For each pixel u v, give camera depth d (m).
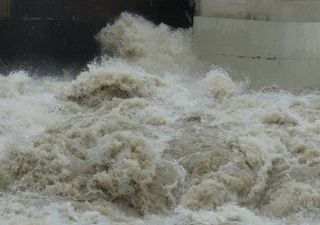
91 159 18.75
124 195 17.84
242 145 19.22
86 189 17.97
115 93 23.94
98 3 33.62
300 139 19.89
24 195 17.73
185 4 34.53
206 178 18.16
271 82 32.50
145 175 17.92
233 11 32.47
